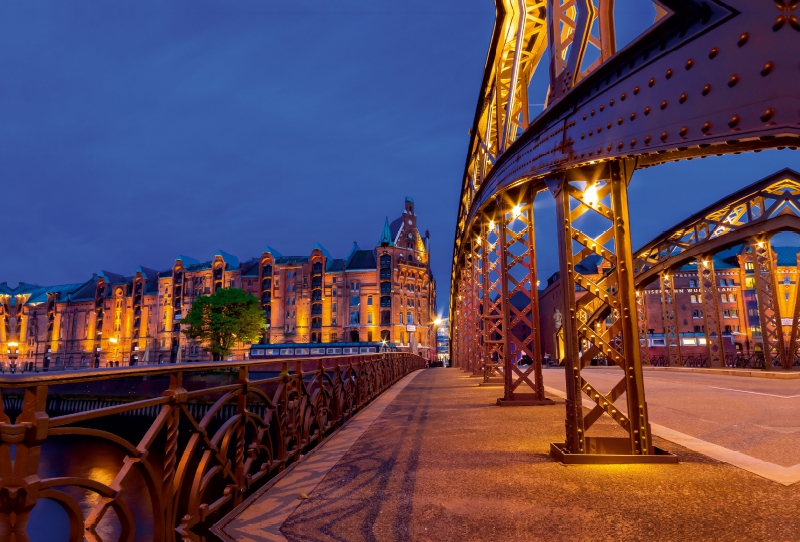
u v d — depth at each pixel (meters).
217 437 3.70
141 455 2.57
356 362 10.40
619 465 4.97
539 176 5.55
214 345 68.31
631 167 5.01
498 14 9.51
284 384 5.42
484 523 3.50
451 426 7.84
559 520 3.50
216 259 89.56
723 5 2.44
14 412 25.16
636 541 3.11
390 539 3.27
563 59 5.13
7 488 1.85
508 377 10.36
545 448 5.93
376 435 7.25
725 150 2.90
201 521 3.34
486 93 12.23
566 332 5.31
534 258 10.42
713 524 3.34
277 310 81.94
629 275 5.11
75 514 2.10
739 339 56.38
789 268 55.41
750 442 6.22
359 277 79.50
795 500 3.77
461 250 23.33
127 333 96.88
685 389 14.28
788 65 2.18
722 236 24.42
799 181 20.78
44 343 107.19
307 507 3.99
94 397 40.47
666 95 2.95
